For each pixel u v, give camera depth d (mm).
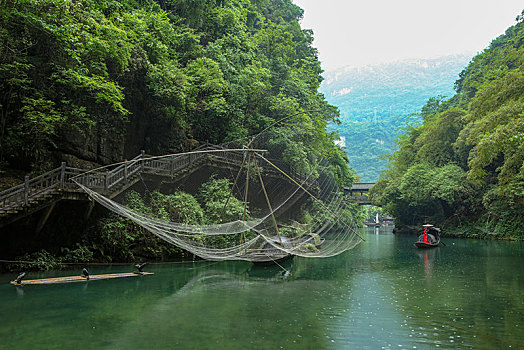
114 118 18109
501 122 20156
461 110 40688
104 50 14938
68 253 13992
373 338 7625
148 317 8836
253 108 25562
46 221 13516
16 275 12453
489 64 46031
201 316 9031
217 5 29312
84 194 13273
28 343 6941
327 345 7176
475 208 38719
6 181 13539
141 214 13891
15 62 13375
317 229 20703
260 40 33531
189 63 23047
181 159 18219
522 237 32531
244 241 17844
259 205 17516
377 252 25594
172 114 20156
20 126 14102
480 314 9523
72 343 6988
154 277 13734
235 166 17688
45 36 14445
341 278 14961
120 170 14836
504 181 23219
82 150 16562
